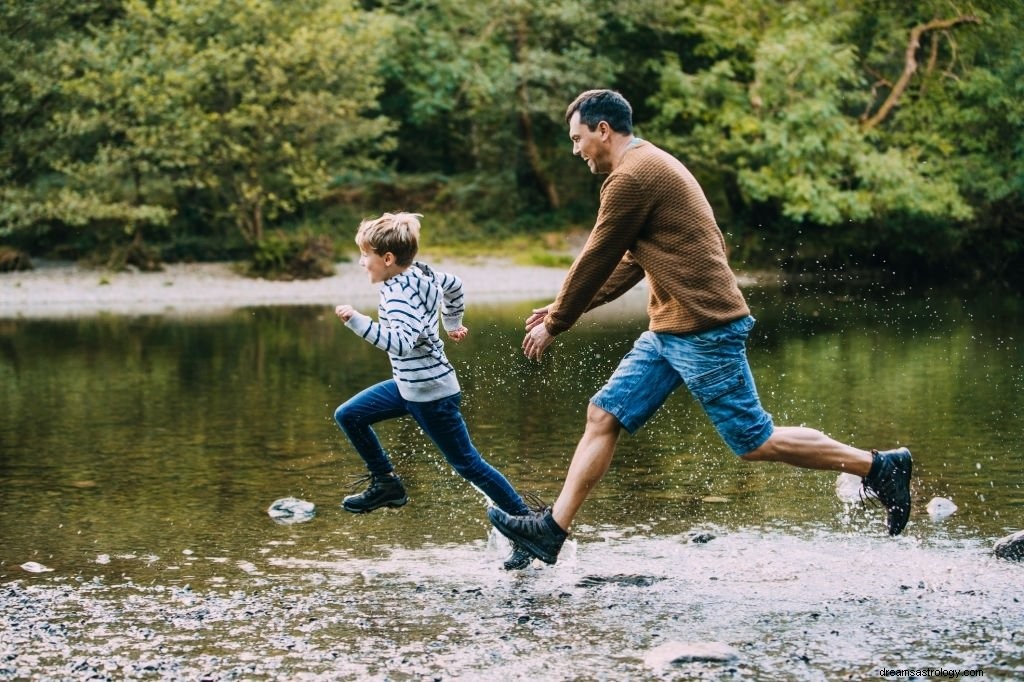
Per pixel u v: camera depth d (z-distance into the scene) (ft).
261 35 68.85
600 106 13.07
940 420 22.17
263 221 80.59
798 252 76.64
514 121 86.69
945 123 74.59
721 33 78.02
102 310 53.36
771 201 77.66
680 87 75.87
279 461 19.03
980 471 17.48
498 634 10.57
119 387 28.12
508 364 32.78
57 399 26.20
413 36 81.51
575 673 9.55
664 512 15.37
